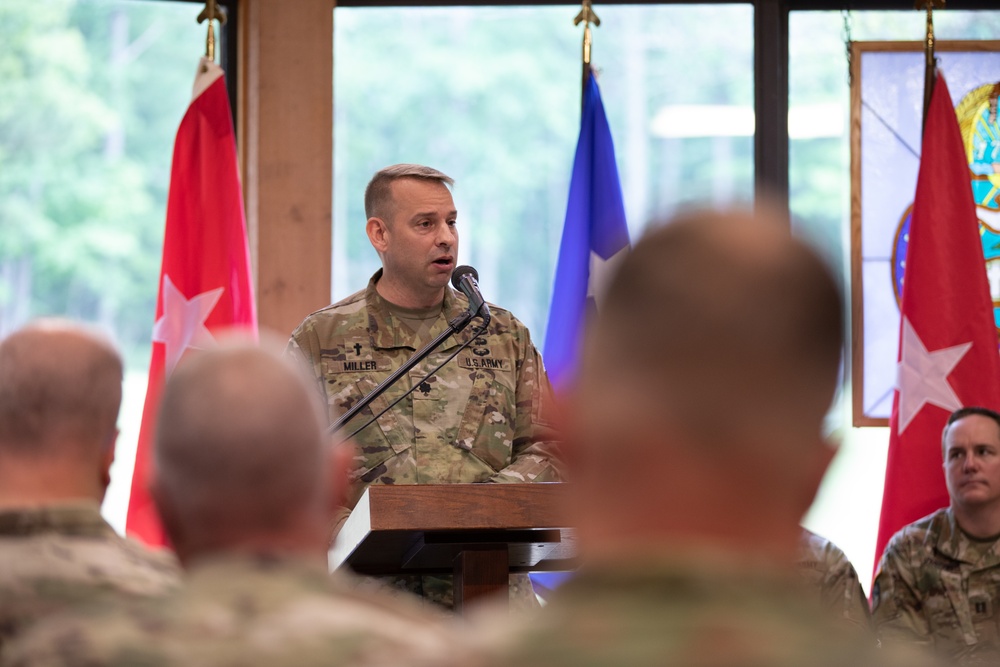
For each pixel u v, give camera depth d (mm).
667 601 1805
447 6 12500
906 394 11109
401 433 8312
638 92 12430
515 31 12562
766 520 1900
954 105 12125
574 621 1804
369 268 12070
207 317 10859
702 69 12430
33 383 3965
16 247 11906
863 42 12148
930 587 9992
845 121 12305
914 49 12117
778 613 1804
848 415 11930
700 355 1875
